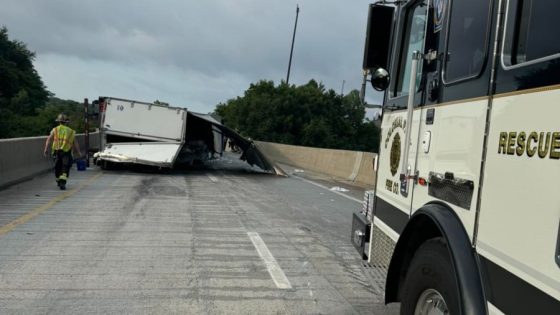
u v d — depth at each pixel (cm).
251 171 2323
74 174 1745
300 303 519
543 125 223
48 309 478
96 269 609
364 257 530
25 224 852
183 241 771
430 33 376
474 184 281
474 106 289
